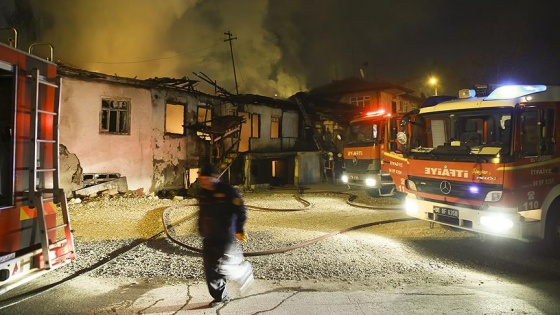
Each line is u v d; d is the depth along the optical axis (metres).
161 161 16.83
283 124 24.14
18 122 4.43
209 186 4.22
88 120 14.50
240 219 4.20
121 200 13.34
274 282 5.11
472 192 6.60
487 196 6.35
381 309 4.16
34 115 4.54
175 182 17.39
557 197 6.64
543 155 6.41
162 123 16.88
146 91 16.20
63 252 4.93
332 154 22.86
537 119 6.41
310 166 23.17
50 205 4.92
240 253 4.33
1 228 4.22
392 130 11.42
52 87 4.98
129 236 8.10
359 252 6.68
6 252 4.27
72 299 4.50
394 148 11.28
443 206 7.13
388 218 10.38
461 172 6.77
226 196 4.17
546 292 4.84
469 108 6.96
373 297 4.53
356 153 14.79
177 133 18.17
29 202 4.55
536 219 6.33
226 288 4.67
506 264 6.15
